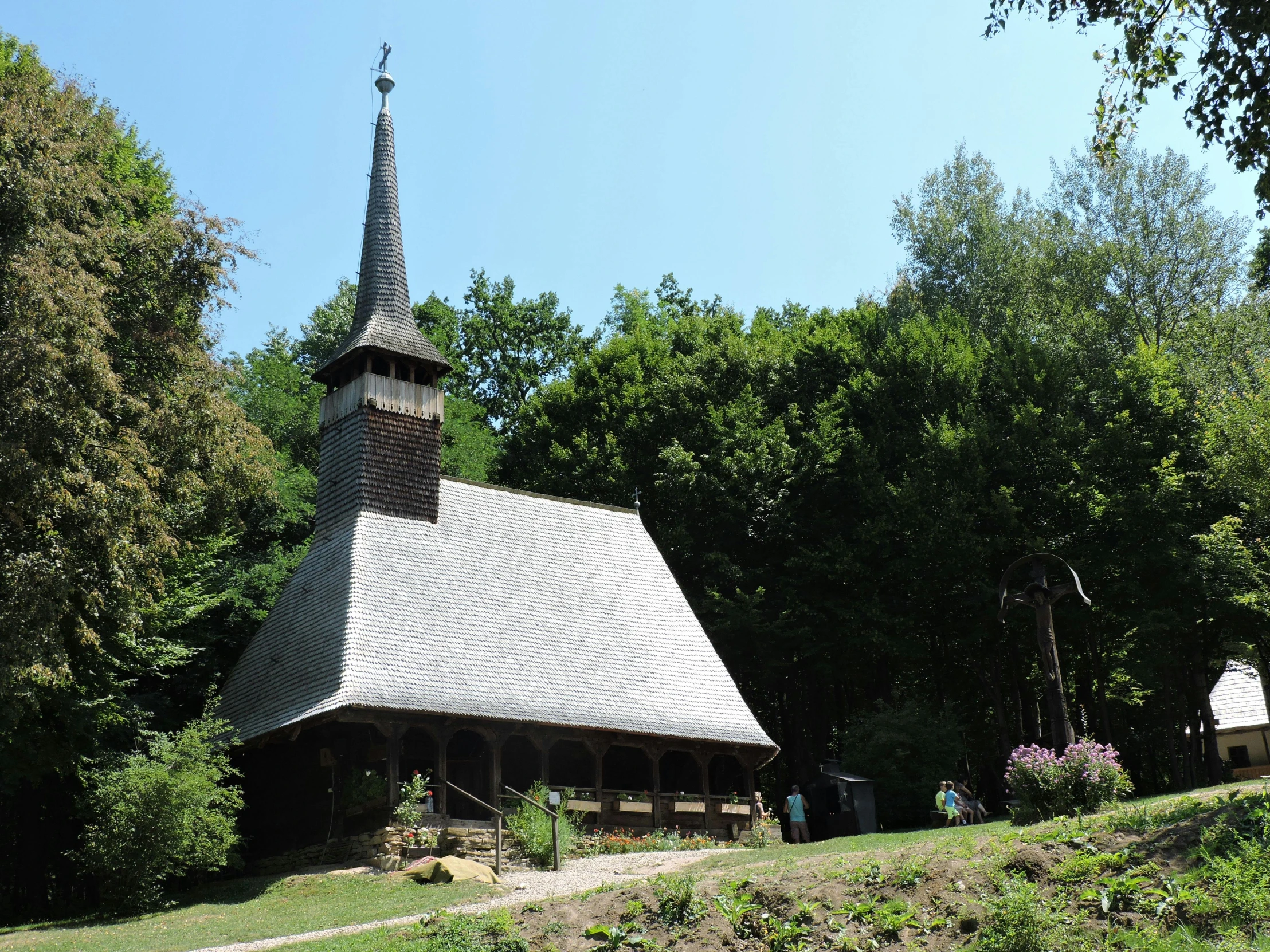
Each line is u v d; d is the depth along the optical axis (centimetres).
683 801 3347
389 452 3516
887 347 5038
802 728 5066
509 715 3028
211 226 2969
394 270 3844
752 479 4806
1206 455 4131
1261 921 1121
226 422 2855
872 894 1380
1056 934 1177
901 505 4447
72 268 2538
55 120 2753
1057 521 4500
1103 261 5212
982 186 5678
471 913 1622
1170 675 4488
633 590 3828
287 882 2486
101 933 2039
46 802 3186
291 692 3072
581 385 5534
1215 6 1568
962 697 4844
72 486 2497
